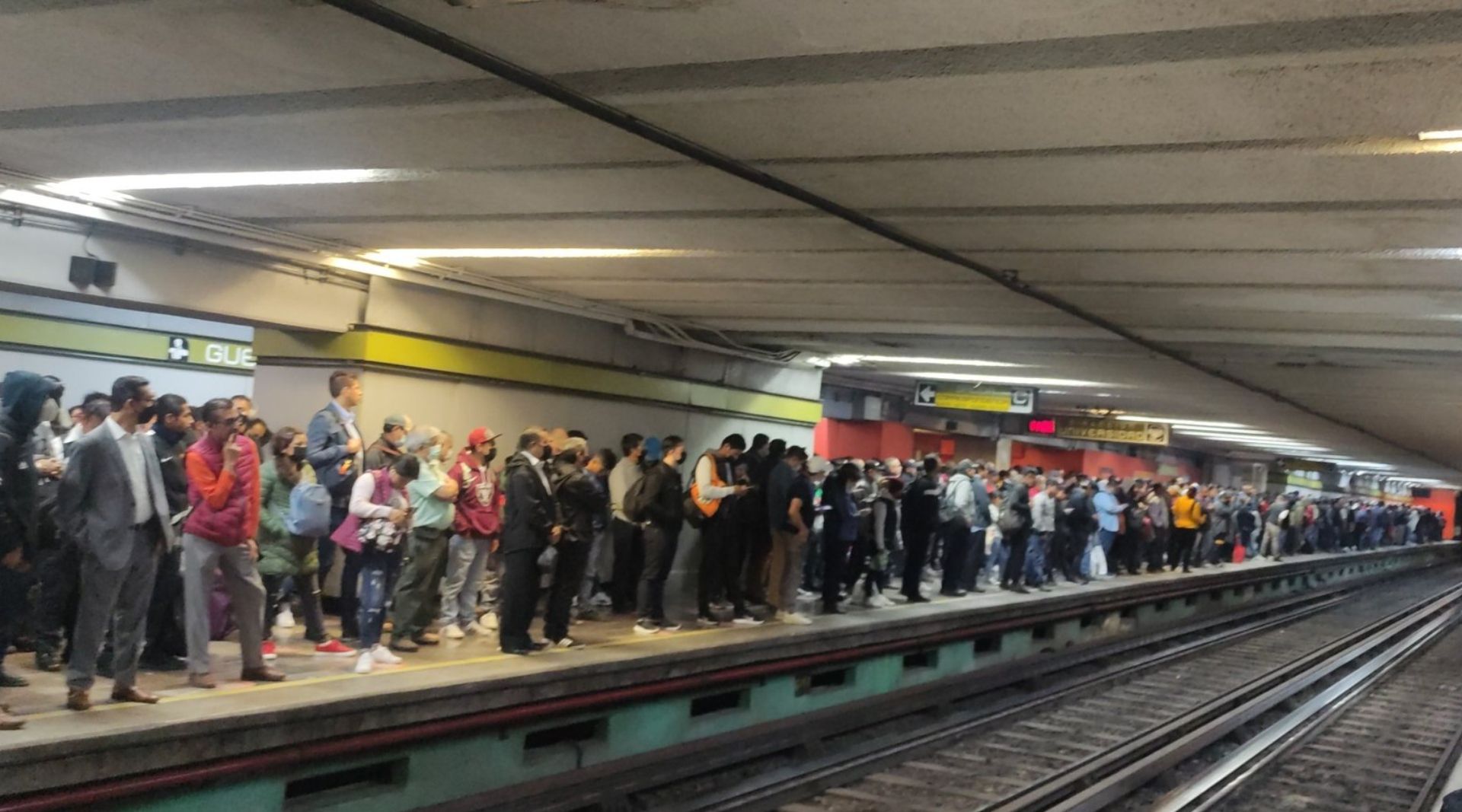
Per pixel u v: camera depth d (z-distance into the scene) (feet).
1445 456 114.21
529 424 45.27
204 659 25.27
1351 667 64.03
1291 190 23.13
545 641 34.17
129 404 22.75
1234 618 81.87
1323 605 98.27
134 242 32.35
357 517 30.07
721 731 35.94
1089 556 72.69
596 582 42.78
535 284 43.11
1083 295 38.06
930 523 52.70
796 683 39.93
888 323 48.29
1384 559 151.12
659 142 22.20
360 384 38.60
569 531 33.60
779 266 35.99
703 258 35.29
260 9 17.38
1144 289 35.73
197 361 55.98
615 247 34.42
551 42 17.97
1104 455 130.00
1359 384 57.72
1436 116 18.08
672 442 38.99
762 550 45.09
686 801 30.83
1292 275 31.63
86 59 20.22
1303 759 39.70
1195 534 83.97
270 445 30.78
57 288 30.78
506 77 19.02
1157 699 49.88
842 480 46.26
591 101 20.44
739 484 41.91
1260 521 113.91
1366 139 19.58
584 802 28.27
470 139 23.47
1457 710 51.78
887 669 44.60
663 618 38.63
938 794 32.30
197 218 32.91
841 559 46.29
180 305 33.58
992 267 34.14
